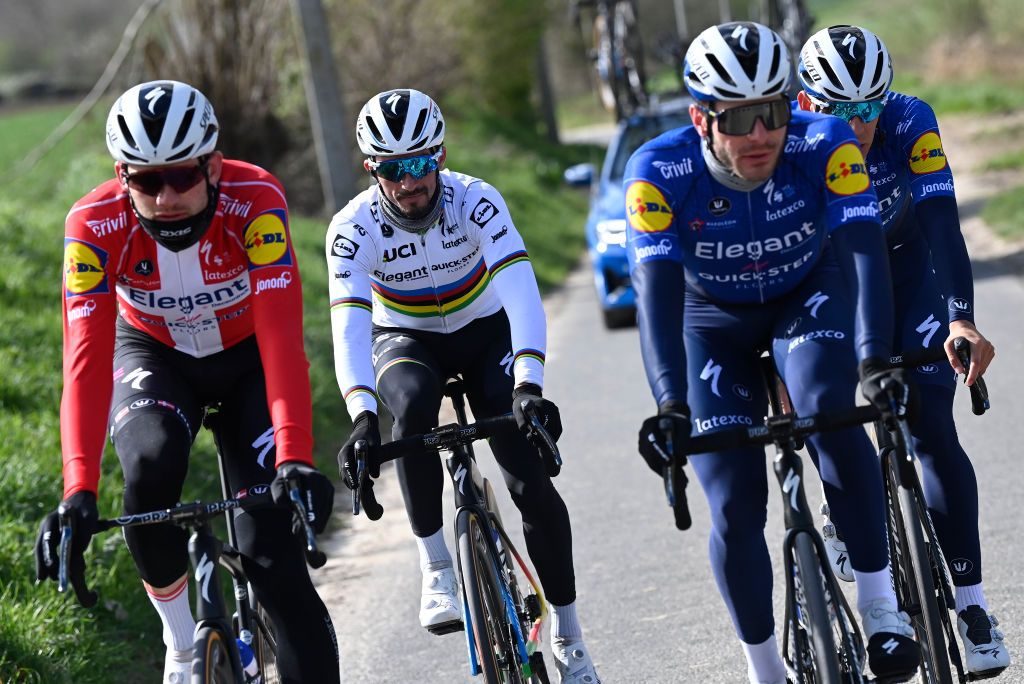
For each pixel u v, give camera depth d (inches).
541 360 290.2
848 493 260.5
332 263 304.5
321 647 260.5
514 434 305.6
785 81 250.7
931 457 301.7
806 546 243.6
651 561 430.9
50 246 784.3
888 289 247.8
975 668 295.1
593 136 3336.6
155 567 261.0
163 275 270.5
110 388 252.8
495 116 2527.1
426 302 321.4
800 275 283.6
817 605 235.8
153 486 256.5
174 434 265.6
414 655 374.0
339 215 310.2
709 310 291.7
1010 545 401.1
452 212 311.9
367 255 308.7
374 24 1678.2
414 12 1759.4
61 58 3361.2
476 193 312.2
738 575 260.2
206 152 252.5
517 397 273.6
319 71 1029.2
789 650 253.8
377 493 556.7
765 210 271.4
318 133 1037.8
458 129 2272.4
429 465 307.9
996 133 2059.5
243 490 265.7
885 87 298.5
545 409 265.3
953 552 301.6
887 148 317.4
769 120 251.8
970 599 302.5
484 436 269.1
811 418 234.8
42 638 345.1
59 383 562.3
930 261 327.3
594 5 1357.0
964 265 293.6
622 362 779.4
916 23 3444.9
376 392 299.4
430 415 305.3
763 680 264.2
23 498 431.8
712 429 272.4
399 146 288.8
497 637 283.1
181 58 1289.4
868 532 260.8
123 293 279.9
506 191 1680.6
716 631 362.9
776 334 282.8
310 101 1038.4
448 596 309.3
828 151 265.9
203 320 279.6
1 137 1823.3
